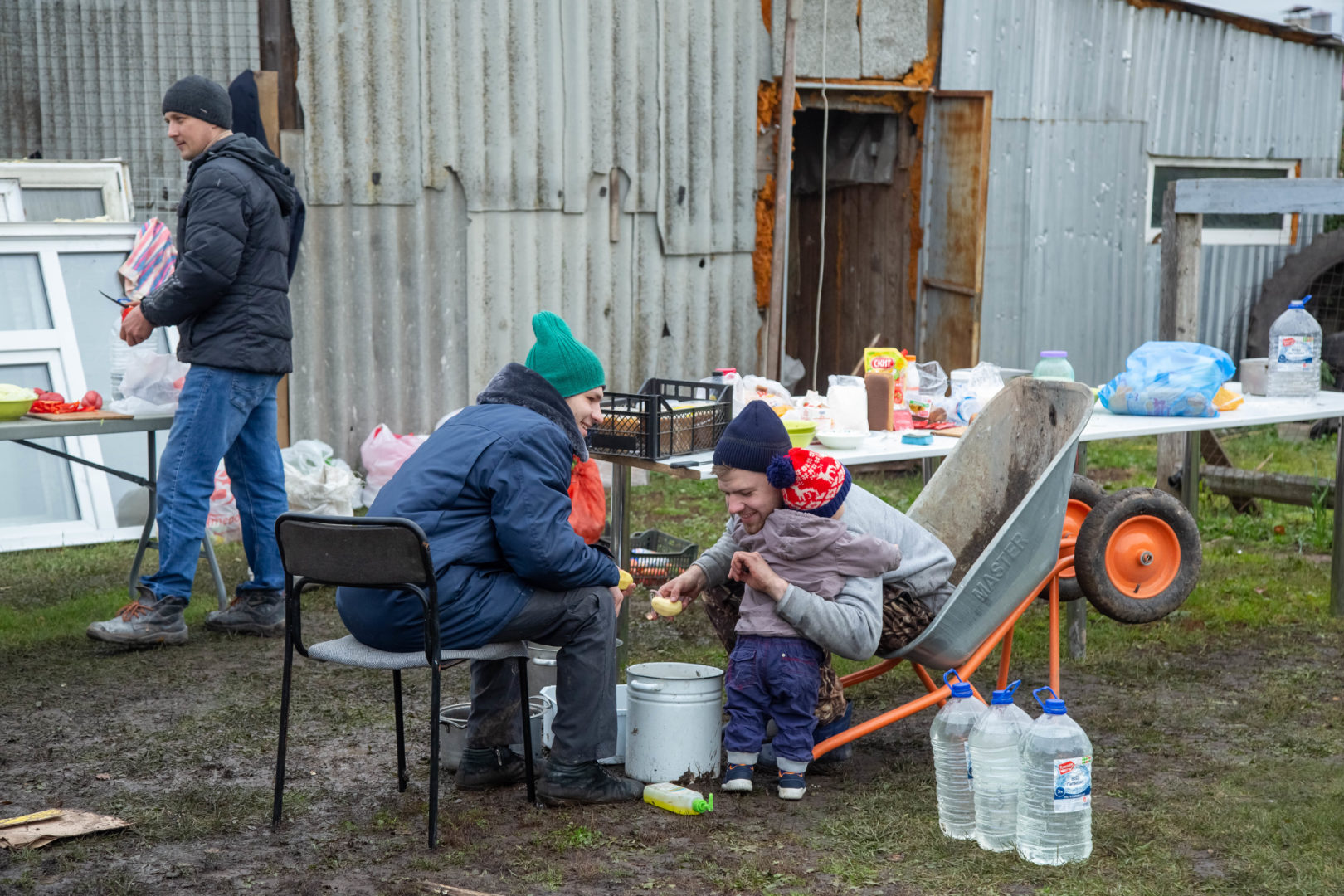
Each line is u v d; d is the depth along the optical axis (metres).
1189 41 9.80
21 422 4.82
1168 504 4.17
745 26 8.32
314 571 3.24
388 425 7.78
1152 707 4.43
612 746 3.58
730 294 8.60
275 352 5.05
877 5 8.66
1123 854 3.22
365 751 4.02
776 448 3.55
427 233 7.70
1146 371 5.20
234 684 4.69
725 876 3.10
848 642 3.49
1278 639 5.27
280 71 7.32
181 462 5.02
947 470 4.28
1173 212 7.34
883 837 3.33
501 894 3.01
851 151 9.49
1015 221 9.20
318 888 3.05
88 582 6.05
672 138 8.22
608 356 8.27
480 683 3.67
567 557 3.34
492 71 7.68
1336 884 3.04
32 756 3.97
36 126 7.34
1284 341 5.68
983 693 4.61
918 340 9.16
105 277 6.99
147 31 7.30
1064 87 9.26
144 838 3.35
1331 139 10.70
